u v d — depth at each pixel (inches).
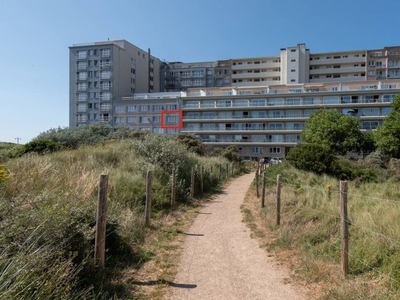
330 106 2461.9
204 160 882.8
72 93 3085.6
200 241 265.0
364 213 253.1
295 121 2554.1
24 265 120.8
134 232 251.9
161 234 279.3
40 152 613.6
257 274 190.1
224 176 860.0
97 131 1363.2
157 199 366.3
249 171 1387.8
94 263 171.9
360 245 198.1
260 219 345.7
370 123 2383.1
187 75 3730.3
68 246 159.5
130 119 2896.2
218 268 201.2
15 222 148.9
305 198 371.2
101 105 2987.2
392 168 871.7
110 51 3009.4
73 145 936.3
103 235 181.0
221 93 2815.0
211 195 558.6
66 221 167.8
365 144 1865.2
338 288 157.5
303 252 216.7
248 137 2655.0
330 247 215.0
